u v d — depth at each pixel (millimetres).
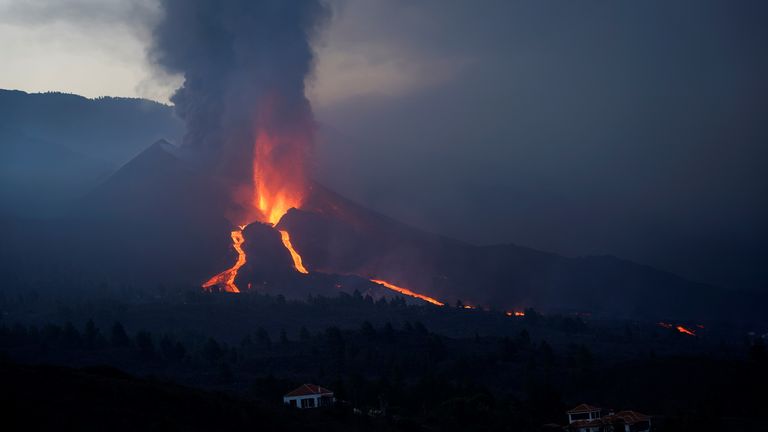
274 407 119000
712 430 128500
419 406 144750
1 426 85000
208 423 100812
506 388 175500
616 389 164750
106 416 93062
